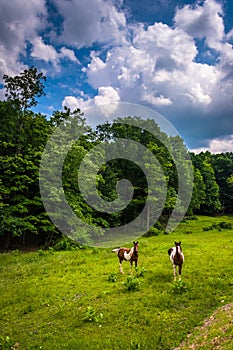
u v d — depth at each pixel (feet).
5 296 35.60
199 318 25.07
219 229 102.68
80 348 22.08
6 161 73.56
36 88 86.38
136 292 32.71
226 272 38.27
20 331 26.32
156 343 21.93
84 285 37.42
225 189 215.51
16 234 69.82
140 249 63.16
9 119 87.51
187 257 49.34
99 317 26.91
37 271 47.19
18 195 76.13
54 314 29.19
